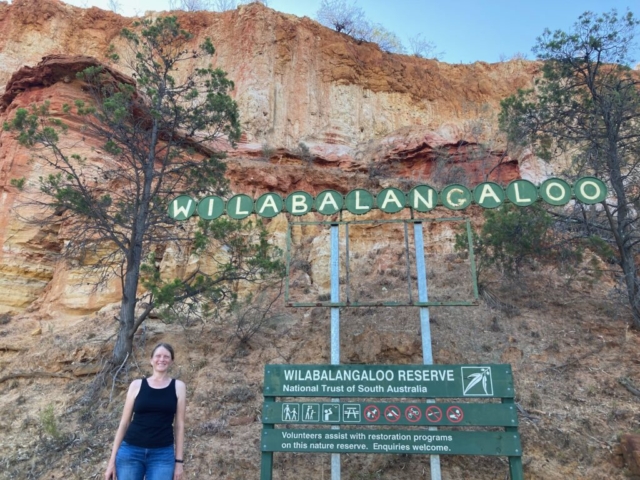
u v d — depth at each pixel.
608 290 12.70
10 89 19.36
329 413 5.95
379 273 14.87
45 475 7.45
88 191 12.21
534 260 13.77
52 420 8.30
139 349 11.21
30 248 15.75
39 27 30.72
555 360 9.55
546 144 14.59
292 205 7.77
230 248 12.32
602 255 12.16
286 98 28.47
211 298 11.58
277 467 7.28
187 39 14.52
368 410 5.93
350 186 21.23
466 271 14.14
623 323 10.75
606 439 7.36
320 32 32.19
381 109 30.81
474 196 7.38
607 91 14.06
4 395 10.20
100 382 9.78
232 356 10.73
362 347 10.05
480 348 10.09
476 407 5.77
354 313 12.16
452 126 27.83
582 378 8.93
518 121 14.54
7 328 13.48
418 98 32.16
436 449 5.62
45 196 16.39
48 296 14.95
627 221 11.96
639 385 8.58
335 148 27.05
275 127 26.98
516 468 5.45
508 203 12.43
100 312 13.69
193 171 13.30
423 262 7.05
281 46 30.09
